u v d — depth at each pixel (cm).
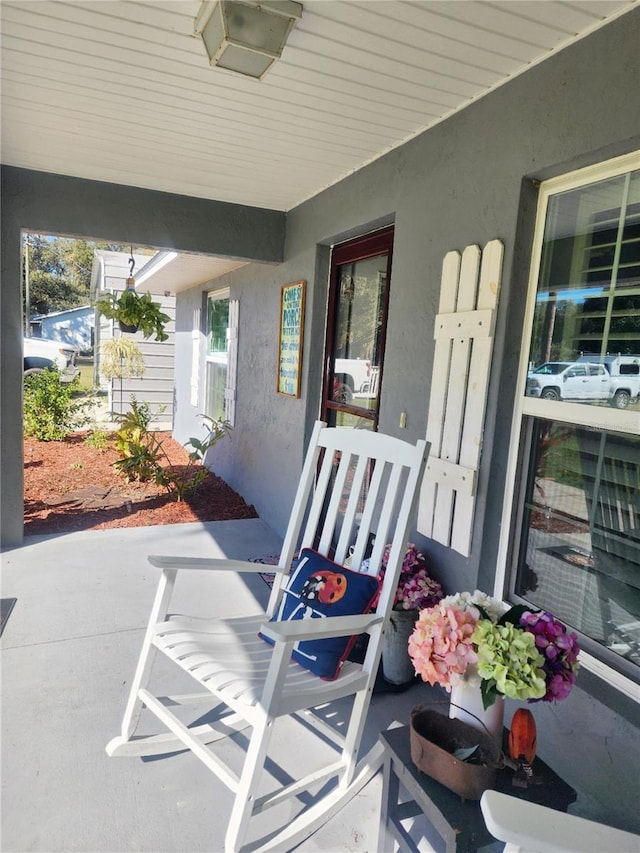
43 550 361
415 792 130
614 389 163
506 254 193
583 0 146
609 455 167
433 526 226
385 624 173
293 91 211
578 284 176
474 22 160
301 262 367
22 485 367
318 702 158
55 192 330
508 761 131
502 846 124
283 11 157
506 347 194
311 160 286
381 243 291
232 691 154
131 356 826
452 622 131
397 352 258
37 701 205
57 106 234
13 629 257
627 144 154
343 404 333
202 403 685
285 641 140
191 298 731
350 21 163
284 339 396
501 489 202
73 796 164
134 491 523
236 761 183
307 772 180
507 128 192
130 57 192
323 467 215
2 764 174
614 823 153
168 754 184
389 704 216
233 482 539
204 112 234
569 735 168
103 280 795
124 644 247
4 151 295
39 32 178
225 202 373
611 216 166
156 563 180
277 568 208
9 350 346
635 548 159
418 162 243
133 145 278
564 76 169
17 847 147
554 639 127
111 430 849
